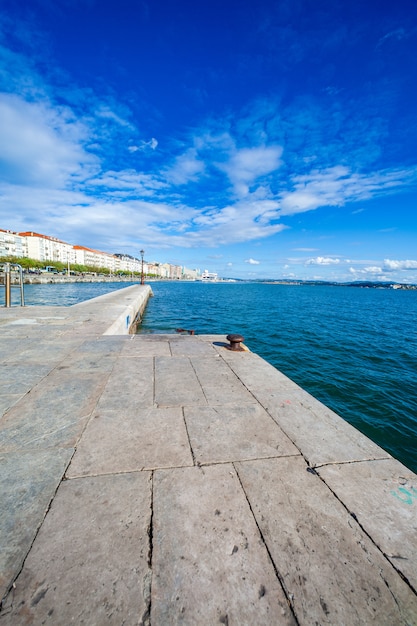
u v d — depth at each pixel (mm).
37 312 8945
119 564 1172
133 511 1447
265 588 1101
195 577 1133
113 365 3846
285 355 10914
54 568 1148
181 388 3105
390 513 1481
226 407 2678
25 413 2486
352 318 22609
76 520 1383
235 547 1263
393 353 11602
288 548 1267
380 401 7039
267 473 1769
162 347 4828
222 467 1816
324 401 7016
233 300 38469
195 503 1511
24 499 1507
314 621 997
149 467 1800
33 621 970
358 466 1857
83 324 6863
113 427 2281
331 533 1352
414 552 1270
